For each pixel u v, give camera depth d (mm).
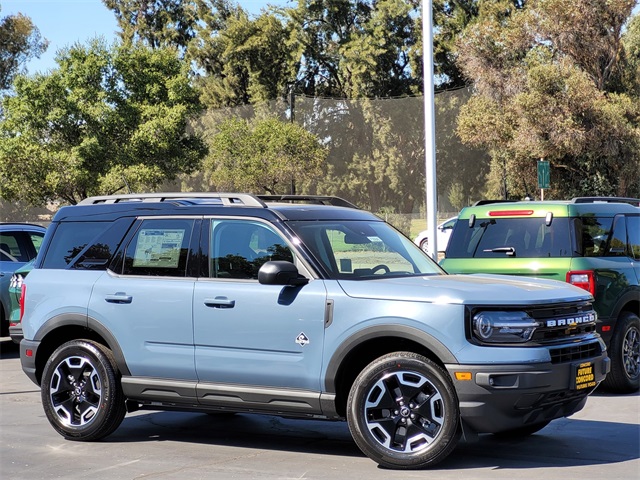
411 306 6180
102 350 7293
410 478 5945
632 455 6602
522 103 43406
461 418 6035
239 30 74250
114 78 44344
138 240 7359
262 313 6629
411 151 65562
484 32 48719
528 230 9758
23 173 41344
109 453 6941
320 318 6434
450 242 10203
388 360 6207
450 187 64438
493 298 6125
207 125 65000
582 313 6578
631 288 9656
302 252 6699
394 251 7262
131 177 41562
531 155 44906
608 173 45469
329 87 76688
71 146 43000
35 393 10180
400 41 72062
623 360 9508
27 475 6273
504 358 5984
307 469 6273
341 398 6496
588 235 9648
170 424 8164
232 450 6992
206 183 56312
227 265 6934
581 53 47250
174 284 7027
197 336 6867
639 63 50875
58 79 43062
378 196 65562
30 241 13664
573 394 6316
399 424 6215
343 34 75188
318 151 49875
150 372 7082
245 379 6707
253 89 75438
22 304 7734
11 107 42406
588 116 43375
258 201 7082
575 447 6895
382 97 72375
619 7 46094
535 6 47781
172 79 45250
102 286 7332
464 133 50031
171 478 6086
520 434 7309
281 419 8391
